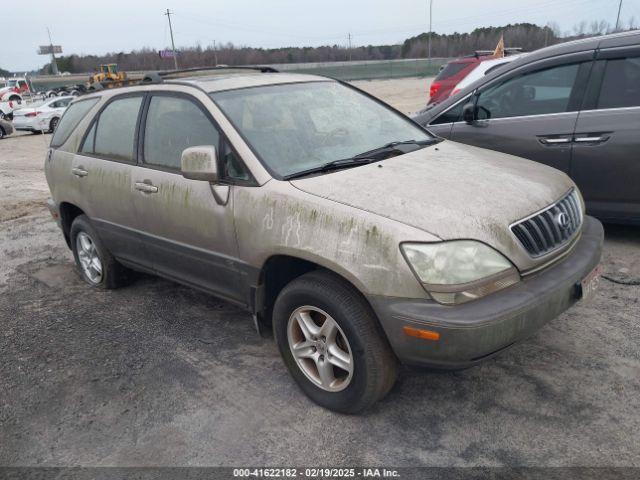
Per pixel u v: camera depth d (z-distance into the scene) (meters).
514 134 5.08
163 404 3.22
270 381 3.37
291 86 3.91
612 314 3.77
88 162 4.46
